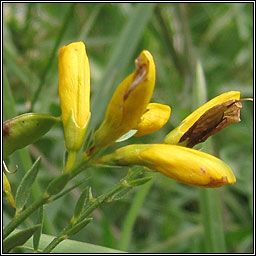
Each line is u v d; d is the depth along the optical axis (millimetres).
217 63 252
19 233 85
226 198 197
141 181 87
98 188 173
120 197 89
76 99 87
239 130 224
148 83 80
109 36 229
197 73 144
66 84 87
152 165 84
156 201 196
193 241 172
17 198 86
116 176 208
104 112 167
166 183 193
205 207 137
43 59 228
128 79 81
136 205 143
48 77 220
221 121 91
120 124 82
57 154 191
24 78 176
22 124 86
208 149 135
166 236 185
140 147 85
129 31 158
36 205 85
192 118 93
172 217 189
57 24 242
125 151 84
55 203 136
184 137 91
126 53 155
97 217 161
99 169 200
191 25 268
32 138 86
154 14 206
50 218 135
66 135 84
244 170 200
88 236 175
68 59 89
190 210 213
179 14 222
